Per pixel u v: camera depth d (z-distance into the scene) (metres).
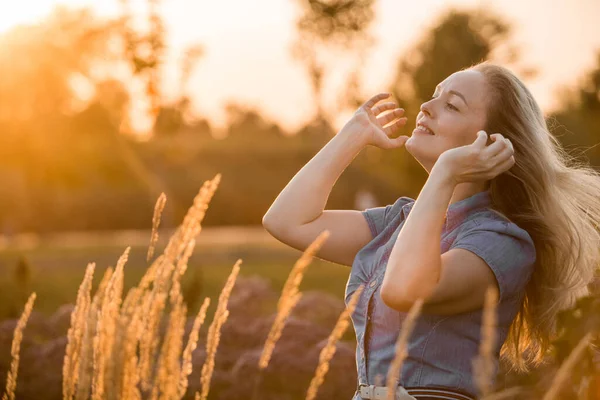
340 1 24.75
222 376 3.83
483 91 2.14
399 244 1.89
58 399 4.14
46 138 31.91
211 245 23.00
